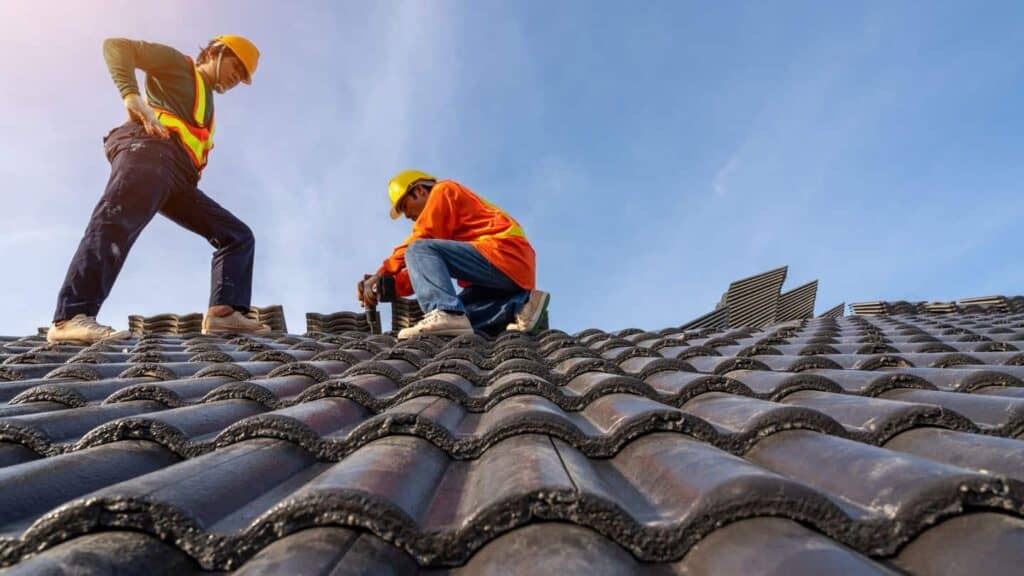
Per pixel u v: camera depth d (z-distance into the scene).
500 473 1.34
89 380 2.95
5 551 1.05
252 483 1.38
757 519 1.06
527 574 0.92
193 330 6.59
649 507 1.27
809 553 0.92
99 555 0.98
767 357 3.41
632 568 1.00
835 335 5.13
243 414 2.14
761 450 1.63
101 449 1.59
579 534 1.04
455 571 1.05
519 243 5.46
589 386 2.45
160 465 1.62
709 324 9.12
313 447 1.68
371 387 2.65
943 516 1.07
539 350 4.34
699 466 1.31
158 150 4.86
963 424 1.70
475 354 3.72
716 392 2.32
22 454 1.73
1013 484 1.06
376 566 0.99
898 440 1.68
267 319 7.04
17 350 4.42
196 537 1.06
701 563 1.01
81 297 4.52
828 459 1.42
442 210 5.40
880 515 1.11
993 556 0.95
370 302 6.03
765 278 10.64
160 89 5.07
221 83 5.73
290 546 1.01
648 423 1.68
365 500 1.07
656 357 3.55
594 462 1.66
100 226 4.55
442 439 1.71
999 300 7.84
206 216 5.58
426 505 1.31
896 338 4.64
